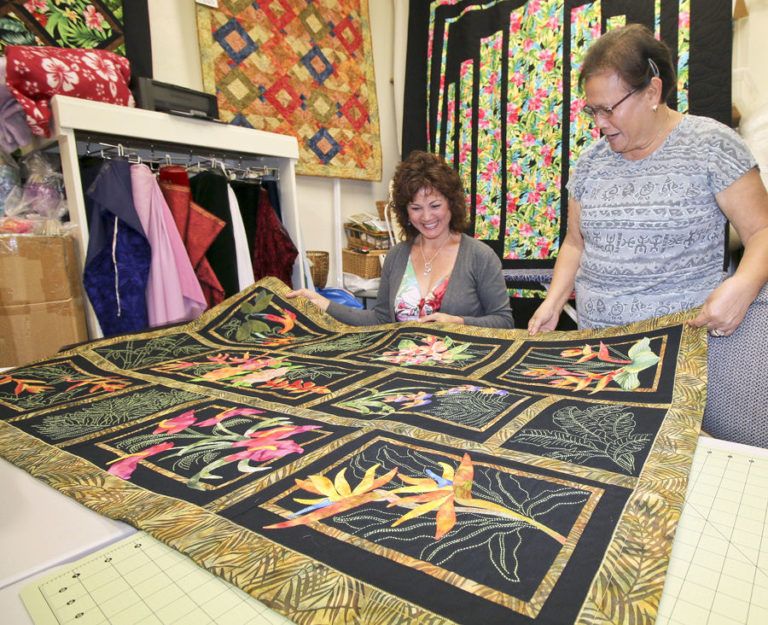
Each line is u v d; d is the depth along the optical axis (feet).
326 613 1.36
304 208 11.55
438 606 1.37
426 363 4.04
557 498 1.90
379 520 1.81
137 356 4.66
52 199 6.50
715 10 7.86
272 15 10.21
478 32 10.66
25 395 3.67
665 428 2.47
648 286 4.24
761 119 7.29
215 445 2.62
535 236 10.21
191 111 7.38
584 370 3.44
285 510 1.92
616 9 8.87
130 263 6.59
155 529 1.82
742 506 1.85
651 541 1.61
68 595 1.50
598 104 3.72
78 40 7.61
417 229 6.07
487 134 10.73
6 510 2.07
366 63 12.03
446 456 2.32
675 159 3.97
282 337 5.33
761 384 3.12
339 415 2.98
